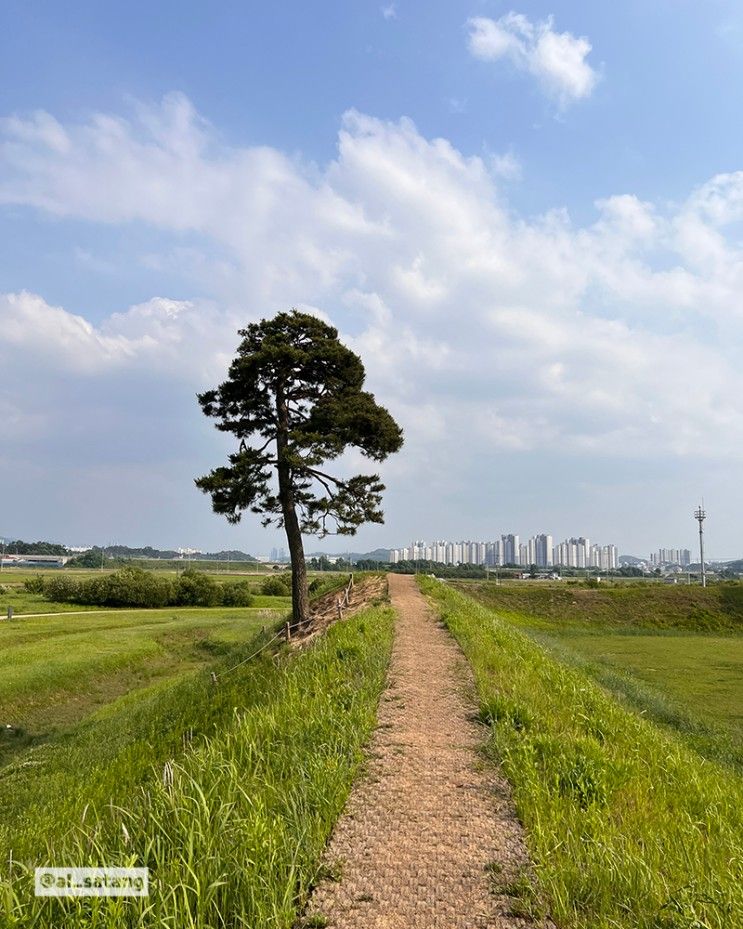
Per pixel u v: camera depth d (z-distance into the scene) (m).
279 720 7.75
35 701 24.94
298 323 24.55
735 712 18.66
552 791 6.05
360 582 36.78
